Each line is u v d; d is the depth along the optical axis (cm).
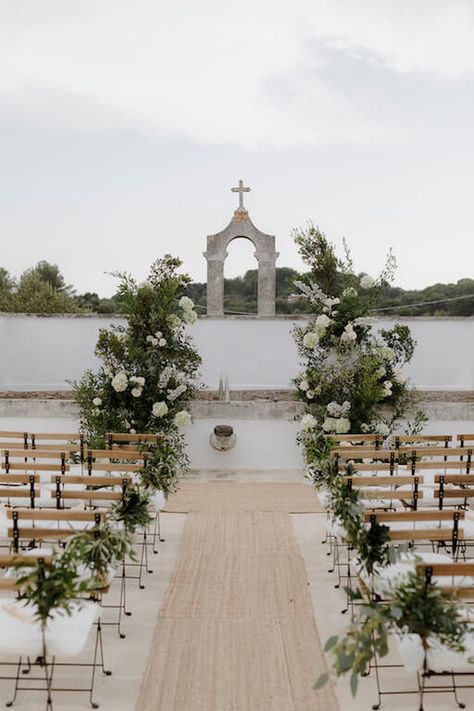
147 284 990
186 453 1035
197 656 454
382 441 804
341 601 546
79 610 386
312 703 398
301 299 1133
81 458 696
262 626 499
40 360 1252
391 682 425
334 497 515
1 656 459
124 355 968
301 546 684
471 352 1244
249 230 1287
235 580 591
